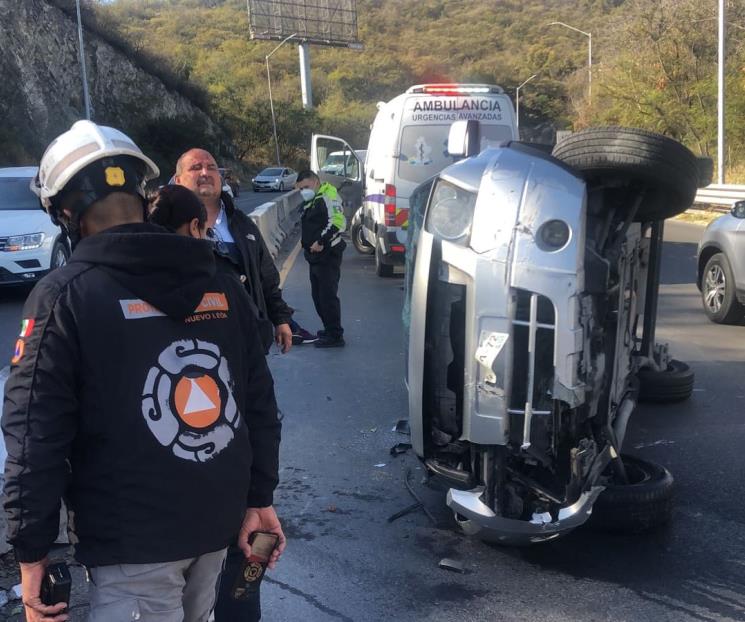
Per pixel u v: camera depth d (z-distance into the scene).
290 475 5.01
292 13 59.38
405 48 110.62
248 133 65.75
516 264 3.52
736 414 6.14
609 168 3.67
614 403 4.29
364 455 5.33
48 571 2.00
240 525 2.19
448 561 3.91
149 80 54.91
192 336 2.09
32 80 43.00
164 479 2.00
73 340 1.96
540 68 84.19
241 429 2.17
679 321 9.47
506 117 11.58
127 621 2.01
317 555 4.00
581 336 3.55
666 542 4.13
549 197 3.53
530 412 3.57
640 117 33.12
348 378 7.10
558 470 3.83
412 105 11.47
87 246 2.04
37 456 1.91
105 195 2.12
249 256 3.98
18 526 1.91
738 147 30.11
